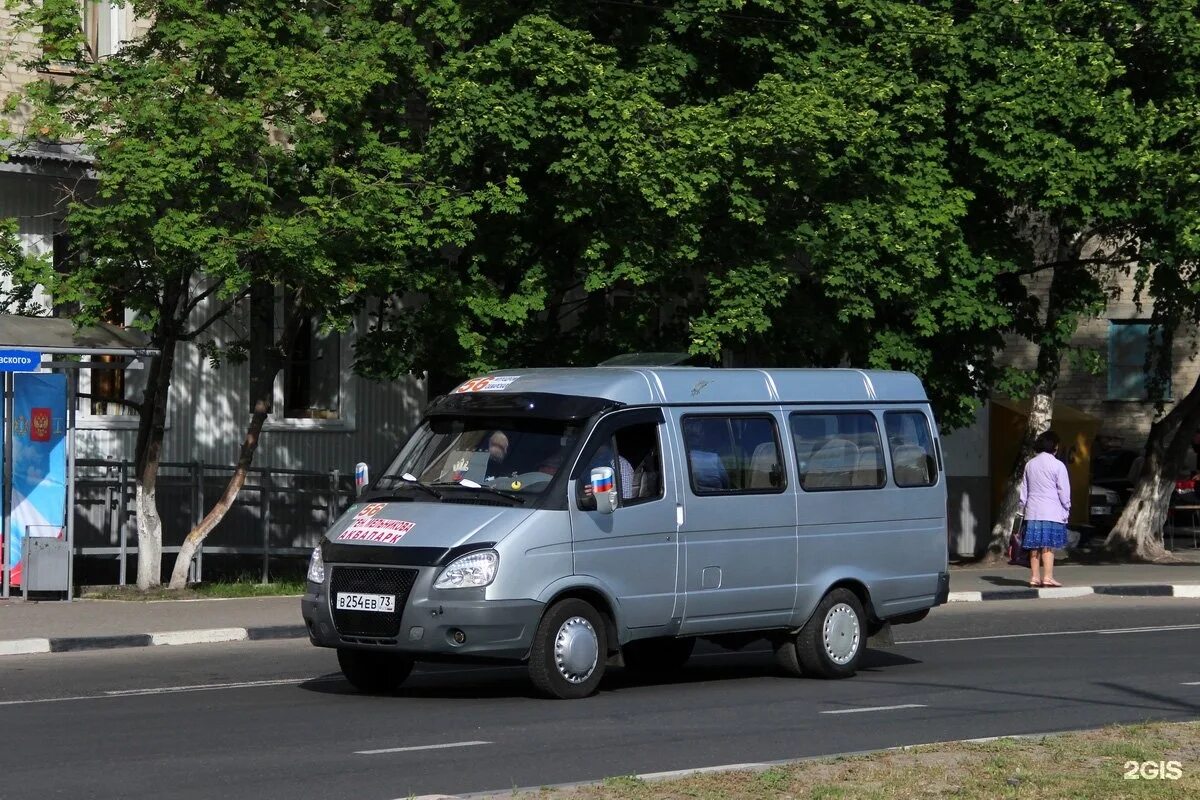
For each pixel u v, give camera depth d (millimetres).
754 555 29906
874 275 46750
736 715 25578
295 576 51969
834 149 45969
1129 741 21344
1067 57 50750
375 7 46406
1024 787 18047
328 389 59969
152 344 44125
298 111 42438
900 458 32844
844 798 17328
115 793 18781
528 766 20656
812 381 31781
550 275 46438
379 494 28578
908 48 48656
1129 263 58969
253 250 39812
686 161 43344
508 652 26609
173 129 39406
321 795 18656
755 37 48219
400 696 28219
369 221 40719
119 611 40031
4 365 39375
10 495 41875
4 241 41188
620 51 47969
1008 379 54781
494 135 43281
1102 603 49750
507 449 28156
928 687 29672
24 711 26016
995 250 52500
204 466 49406
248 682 30359
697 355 46125
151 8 42531
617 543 27922
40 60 42750
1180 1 52938
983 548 74875
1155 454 64875
